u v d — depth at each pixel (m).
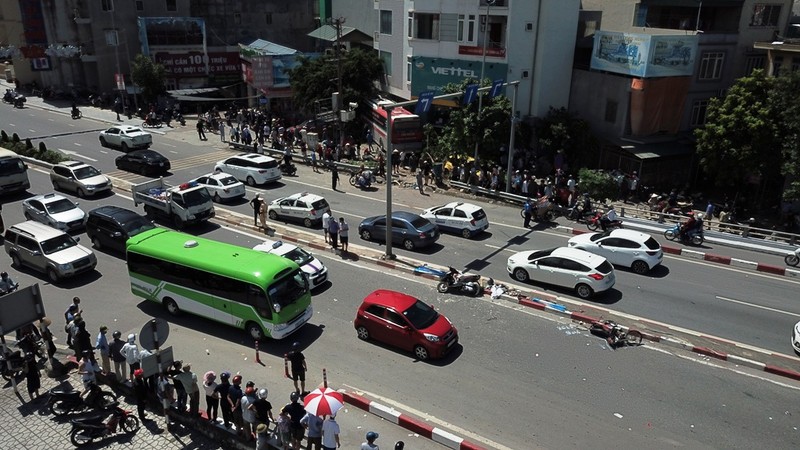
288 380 17.19
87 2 59.44
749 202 37.31
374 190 36.53
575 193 32.44
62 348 18.95
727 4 38.25
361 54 50.22
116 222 25.88
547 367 17.73
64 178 34.31
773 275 24.70
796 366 17.66
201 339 19.56
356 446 14.45
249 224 30.23
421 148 44.81
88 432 14.70
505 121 38.03
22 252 24.47
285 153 39.75
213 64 62.03
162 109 56.50
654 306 21.55
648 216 32.66
